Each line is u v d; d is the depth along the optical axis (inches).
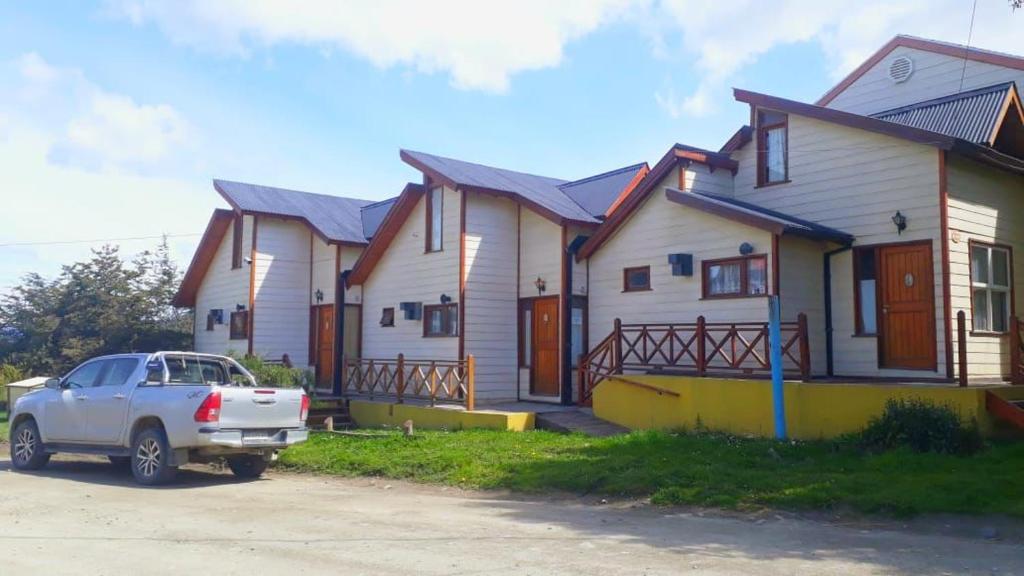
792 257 577.9
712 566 265.7
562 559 275.6
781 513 350.6
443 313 775.1
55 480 481.1
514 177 842.8
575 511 369.4
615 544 299.4
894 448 426.6
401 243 839.7
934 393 458.6
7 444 654.5
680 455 455.2
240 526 336.5
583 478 417.7
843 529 322.3
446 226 773.9
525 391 751.7
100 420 486.9
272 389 475.2
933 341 535.5
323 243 935.7
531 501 398.6
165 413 454.9
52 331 1070.4
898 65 818.8
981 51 754.2
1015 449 415.8
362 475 486.6
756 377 542.0
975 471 377.7
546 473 436.1
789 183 634.2
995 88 641.0
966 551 284.0
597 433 587.5
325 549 292.2
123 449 478.6
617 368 626.8
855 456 430.0
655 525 335.3
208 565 269.3
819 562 271.1
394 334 839.7
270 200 949.2
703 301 615.5
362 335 890.1
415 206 821.2
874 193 576.7
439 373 767.1
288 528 331.9
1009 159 572.1
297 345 941.2
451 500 403.5
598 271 709.9
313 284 950.4
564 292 711.1
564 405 702.5
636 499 391.5
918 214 549.6
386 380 779.4
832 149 605.9
